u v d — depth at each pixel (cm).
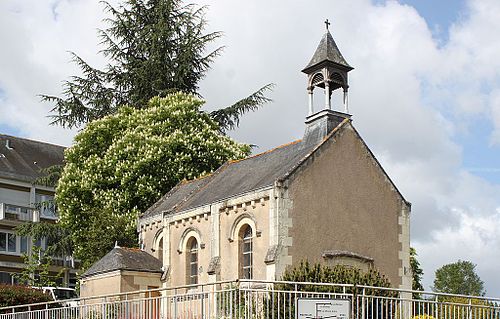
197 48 4903
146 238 3544
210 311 2239
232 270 2883
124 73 4894
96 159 4162
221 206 2978
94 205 4109
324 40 3141
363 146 3000
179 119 4294
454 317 2159
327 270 2483
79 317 2578
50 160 6359
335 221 2830
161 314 2434
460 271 6278
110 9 4975
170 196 3766
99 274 3269
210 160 4203
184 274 3192
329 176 2858
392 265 2964
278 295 2006
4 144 6172
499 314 2236
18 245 5650
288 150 3098
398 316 2256
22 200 5850
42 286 4434
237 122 4831
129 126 4306
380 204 2989
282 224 2686
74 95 4741
